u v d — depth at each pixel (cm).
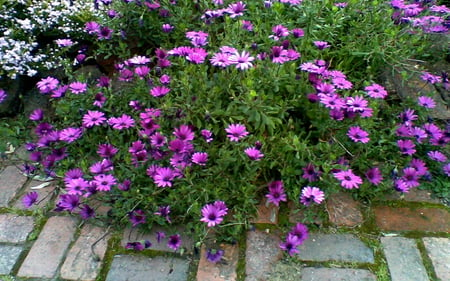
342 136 248
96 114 248
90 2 314
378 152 256
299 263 216
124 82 283
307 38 283
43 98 304
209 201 228
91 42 320
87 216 226
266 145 239
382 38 294
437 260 217
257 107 239
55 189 254
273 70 249
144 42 315
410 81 304
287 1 285
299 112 263
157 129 242
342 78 254
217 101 250
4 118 297
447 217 237
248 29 277
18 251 225
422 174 243
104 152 238
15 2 309
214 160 237
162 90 248
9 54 282
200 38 268
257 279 210
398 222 234
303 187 237
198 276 212
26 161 267
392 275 212
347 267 215
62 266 218
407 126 254
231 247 223
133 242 220
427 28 303
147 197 228
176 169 222
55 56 305
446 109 291
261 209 239
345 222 234
